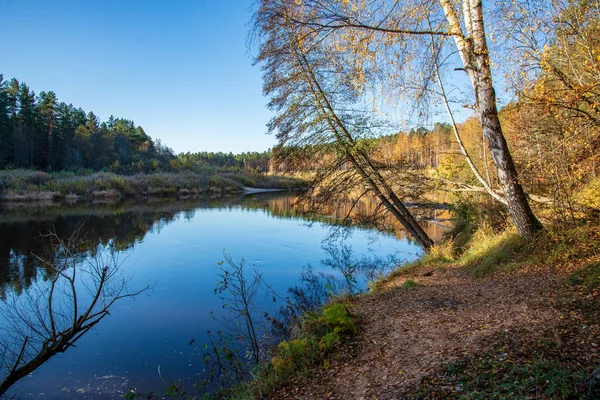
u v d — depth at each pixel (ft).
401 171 40.91
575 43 20.56
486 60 20.86
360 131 38.17
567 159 22.30
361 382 12.40
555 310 13.79
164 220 83.71
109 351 21.84
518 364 10.39
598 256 18.10
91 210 101.71
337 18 19.99
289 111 39.91
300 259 45.80
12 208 99.71
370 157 41.68
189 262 44.83
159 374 19.21
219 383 17.85
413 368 12.27
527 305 15.21
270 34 31.78
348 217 46.39
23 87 191.01
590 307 13.11
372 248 51.85
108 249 50.70
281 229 71.00
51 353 16.72
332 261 44.24
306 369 14.49
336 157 40.88
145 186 174.70
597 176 25.04
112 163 221.05
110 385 18.28
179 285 35.32
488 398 9.18
